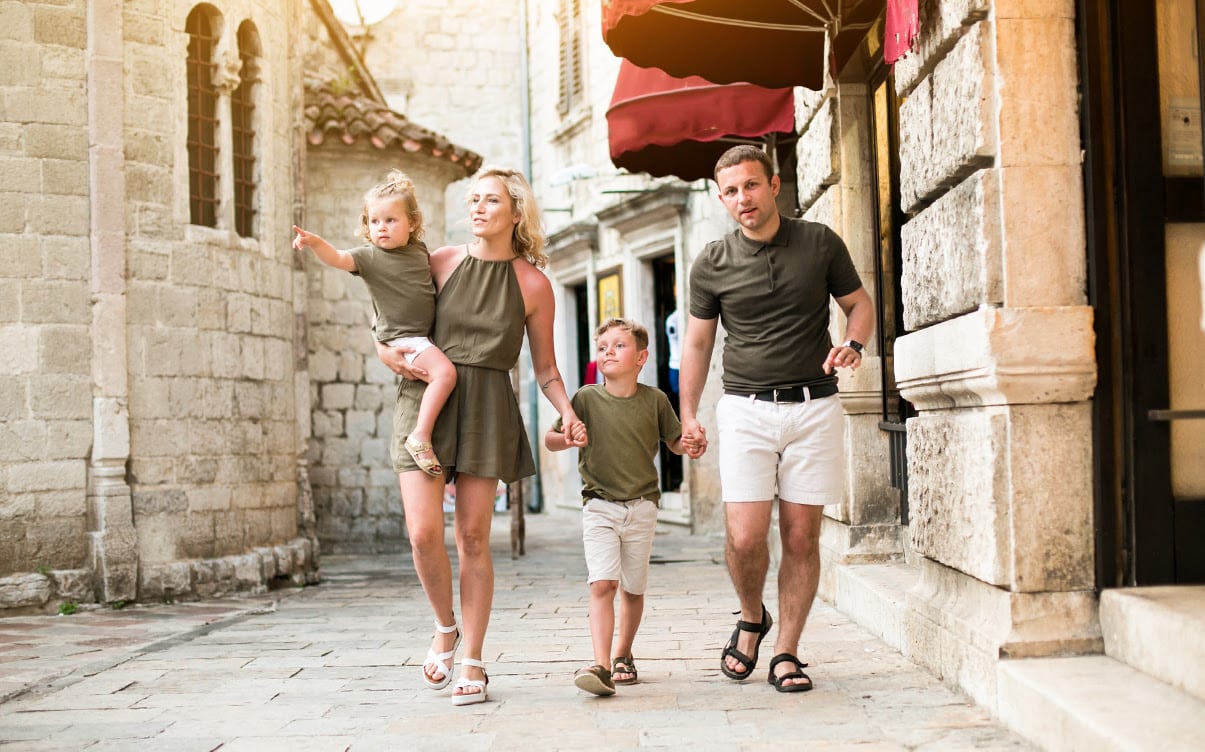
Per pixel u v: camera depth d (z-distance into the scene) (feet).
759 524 15.16
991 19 13.48
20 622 25.76
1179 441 13.17
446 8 68.08
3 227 27.53
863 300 15.20
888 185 22.18
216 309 30.94
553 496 63.62
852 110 23.17
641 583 15.88
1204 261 13.29
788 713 13.74
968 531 14.05
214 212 31.89
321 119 42.73
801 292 14.85
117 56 28.78
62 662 20.07
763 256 14.94
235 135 33.17
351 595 30.19
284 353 34.12
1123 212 13.20
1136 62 13.28
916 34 15.06
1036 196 13.33
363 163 43.96
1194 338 13.23
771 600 24.20
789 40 21.95
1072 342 13.10
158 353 29.37
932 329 14.98
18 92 27.81
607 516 15.33
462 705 14.93
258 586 30.94
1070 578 13.16
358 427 43.39
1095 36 13.34
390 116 45.27
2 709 15.71
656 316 51.85
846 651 17.70
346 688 16.57
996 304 13.35
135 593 28.32
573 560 37.58
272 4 34.47
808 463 14.94
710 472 44.57
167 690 16.85
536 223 15.60
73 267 28.22
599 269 55.88
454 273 15.29
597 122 56.34
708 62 22.16
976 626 13.85
